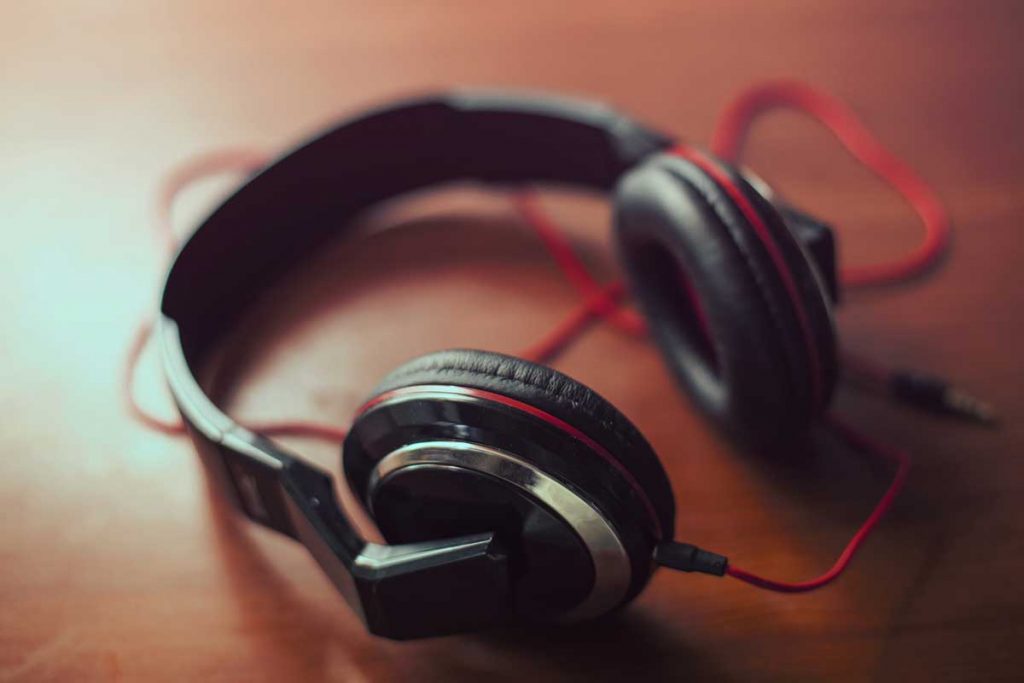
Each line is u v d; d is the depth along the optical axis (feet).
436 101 3.83
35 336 3.87
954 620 3.04
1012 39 4.97
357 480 2.85
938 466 3.40
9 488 3.43
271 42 4.97
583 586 2.73
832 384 3.05
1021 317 3.85
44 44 4.96
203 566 3.20
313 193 3.81
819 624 3.03
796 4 5.13
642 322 3.76
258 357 3.78
